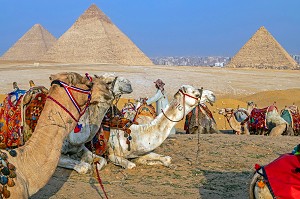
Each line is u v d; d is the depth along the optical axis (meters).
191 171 10.65
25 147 6.00
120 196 8.56
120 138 10.48
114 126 10.50
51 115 6.12
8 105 7.76
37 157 5.98
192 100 10.52
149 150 10.55
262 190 5.45
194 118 17.45
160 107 15.12
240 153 12.97
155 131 10.57
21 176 5.79
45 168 5.99
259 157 12.57
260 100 41.62
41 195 8.36
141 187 9.19
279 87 61.56
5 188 5.55
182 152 12.82
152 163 10.88
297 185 5.22
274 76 83.50
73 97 6.23
